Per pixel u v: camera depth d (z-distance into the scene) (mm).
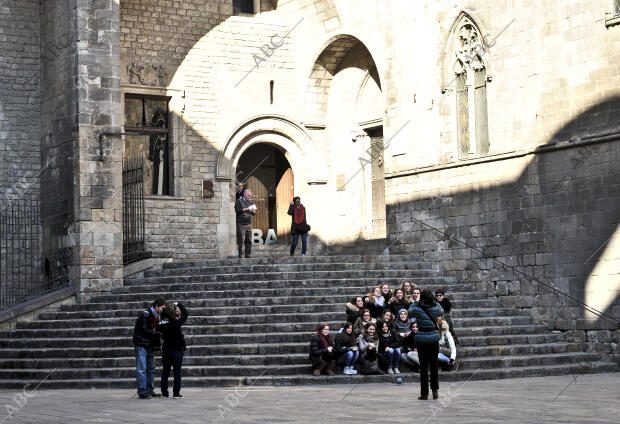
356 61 31344
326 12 30688
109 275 25797
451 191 26453
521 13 24562
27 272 27875
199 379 18875
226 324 21469
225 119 31281
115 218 26109
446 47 26812
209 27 31234
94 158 26031
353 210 31547
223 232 31094
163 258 26891
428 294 15344
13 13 28406
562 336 23141
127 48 30000
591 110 22719
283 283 23359
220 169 31109
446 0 26734
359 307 19844
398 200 28109
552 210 23594
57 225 26891
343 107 31844
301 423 12688
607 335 22141
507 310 24219
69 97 26469
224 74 31344
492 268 25125
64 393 18391
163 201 30125
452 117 26672
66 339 21812
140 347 16703
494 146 25266
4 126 28109
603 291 22281
